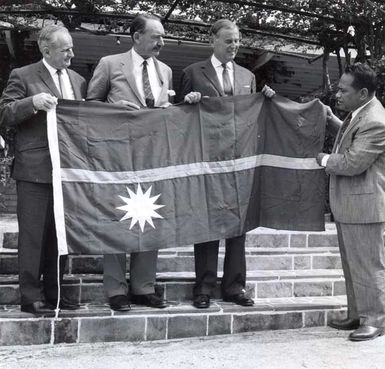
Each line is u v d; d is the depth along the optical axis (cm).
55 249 389
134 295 410
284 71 998
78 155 374
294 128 426
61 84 386
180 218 398
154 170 393
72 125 373
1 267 438
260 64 966
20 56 873
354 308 408
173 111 400
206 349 369
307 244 525
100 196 378
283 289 454
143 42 402
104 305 409
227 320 405
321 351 362
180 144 402
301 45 837
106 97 410
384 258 390
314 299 448
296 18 733
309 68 994
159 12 741
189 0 693
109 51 942
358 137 383
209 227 405
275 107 426
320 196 429
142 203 389
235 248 422
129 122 388
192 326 398
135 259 406
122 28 793
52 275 392
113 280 393
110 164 383
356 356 352
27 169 369
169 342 387
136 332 389
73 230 369
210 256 413
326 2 660
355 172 380
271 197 427
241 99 417
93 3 716
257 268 489
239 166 416
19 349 367
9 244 466
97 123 380
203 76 426
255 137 422
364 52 703
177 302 425
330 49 779
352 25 694
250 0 684
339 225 402
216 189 409
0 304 408
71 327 379
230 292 425
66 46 373
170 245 393
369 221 382
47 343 376
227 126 413
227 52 420
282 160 427
